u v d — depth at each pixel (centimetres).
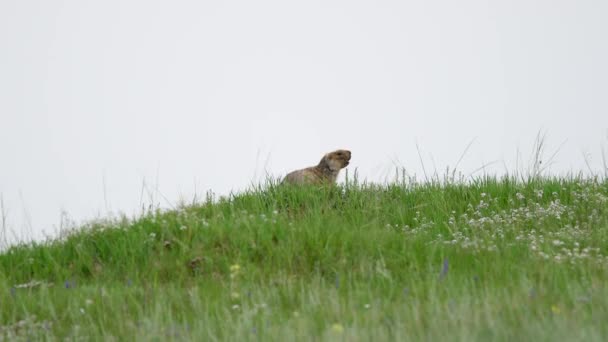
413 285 2283
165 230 3150
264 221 3191
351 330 1828
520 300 2027
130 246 3039
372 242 2917
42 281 2816
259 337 1900
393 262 2734
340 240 2948
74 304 2400
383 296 2264
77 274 2991
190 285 2711
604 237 3070
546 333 1681
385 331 1841
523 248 2888
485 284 2286
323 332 1872
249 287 2484
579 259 2669
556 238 3161
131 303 2412
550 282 2275
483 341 1700
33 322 2322
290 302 2295
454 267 2647
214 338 1892
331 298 2158
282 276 2673
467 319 1845
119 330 2133
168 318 2128
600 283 2259
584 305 1967
